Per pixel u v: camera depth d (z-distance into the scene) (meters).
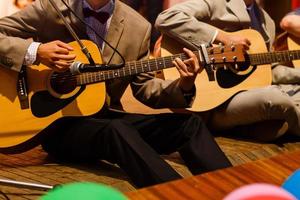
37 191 1.75
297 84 2.79
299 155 1.36
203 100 2.46
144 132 1.94
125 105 2.21
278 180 1.17
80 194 0.79
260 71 2.57
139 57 2.12
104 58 2.04
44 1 2.04
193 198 1.05
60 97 1.96
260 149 2.41
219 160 1.73
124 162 1.69
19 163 2.11
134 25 2.10
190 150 1.78
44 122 1.95
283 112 2.42
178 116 1.94
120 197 0.82
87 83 1.96
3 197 1.69
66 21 1.88
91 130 1.83
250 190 0.83
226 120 2.58
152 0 3.42
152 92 2.04
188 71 1.92
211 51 2.06
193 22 2.51
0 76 1.97
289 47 2.90
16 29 2.04
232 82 2.51
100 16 2.05
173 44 2.58
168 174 1.61
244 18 2.65
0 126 1.95
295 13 2.94
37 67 1.97
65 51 1.88
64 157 2.12
